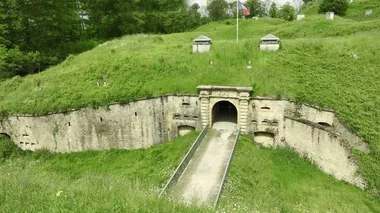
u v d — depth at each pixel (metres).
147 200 11.48
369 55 25.97
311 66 26.86
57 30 42.75
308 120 23.77
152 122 27.27
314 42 29.31
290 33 42.06
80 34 49.44
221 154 22.20
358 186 20.17
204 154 22.27
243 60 29.12
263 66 27.86
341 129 21.86
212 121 27.00
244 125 25.64
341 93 23.52
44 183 13.55
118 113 27.23
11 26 37.94
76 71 31.72
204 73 28.17
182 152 23.73
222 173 19.80
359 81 24.14
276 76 26.52
